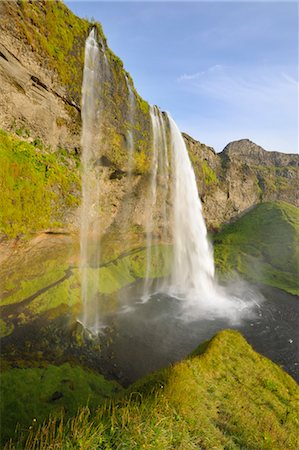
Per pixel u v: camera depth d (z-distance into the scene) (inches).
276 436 418.9
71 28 1009.5
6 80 823.1
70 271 1179.3
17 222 829.8
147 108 1480.1
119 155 1267.2
